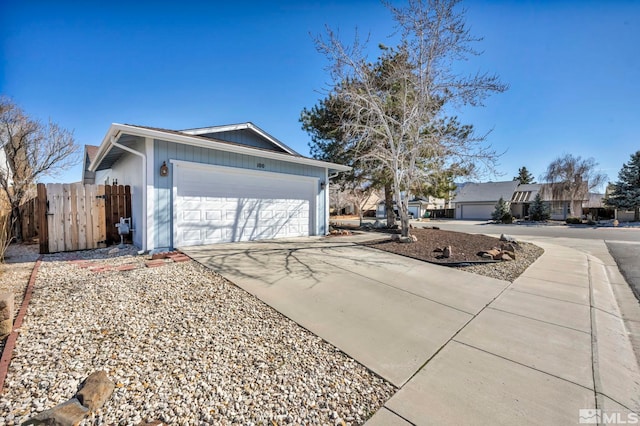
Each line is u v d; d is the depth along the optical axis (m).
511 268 6.28
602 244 11.75
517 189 36.19
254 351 2.68
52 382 2.07
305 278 4.97
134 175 7.63
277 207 9.29
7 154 11.11
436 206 43.75
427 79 8.00
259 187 8.79
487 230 18.89
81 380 2.11
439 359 2.67
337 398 2.09
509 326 3.44
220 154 7.82
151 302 3.62
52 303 3.48
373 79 9.27
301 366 2.48
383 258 6.71
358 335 3.10
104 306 3.43
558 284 5.24
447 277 5.42
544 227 21.84
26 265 5.58
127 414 1.82
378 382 2.30
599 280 5.72
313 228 10.40
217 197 7.81
